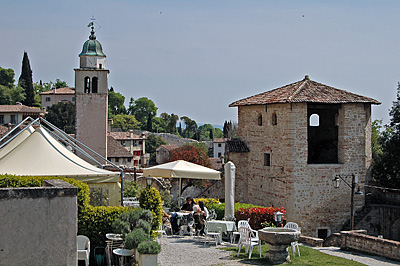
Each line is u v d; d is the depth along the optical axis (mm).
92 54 46344
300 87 31281
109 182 17953
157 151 91625
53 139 19234
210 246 18234
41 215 9484
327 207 29844
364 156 30812
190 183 54406
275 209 22156
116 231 14789
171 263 15188
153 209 16562
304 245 21109
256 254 16906
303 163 29422
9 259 9219
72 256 9688
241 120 34750
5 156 17828
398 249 17578
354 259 17672
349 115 30406
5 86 110750
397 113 36000
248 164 33875
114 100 145375
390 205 31719
